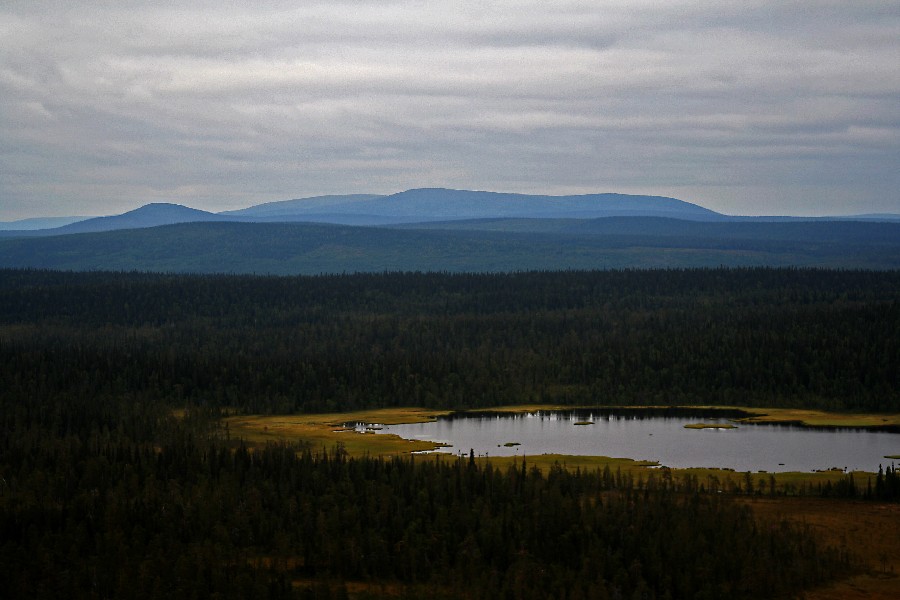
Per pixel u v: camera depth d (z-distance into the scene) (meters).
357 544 137.75
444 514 144.00
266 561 138.38
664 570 129.50
